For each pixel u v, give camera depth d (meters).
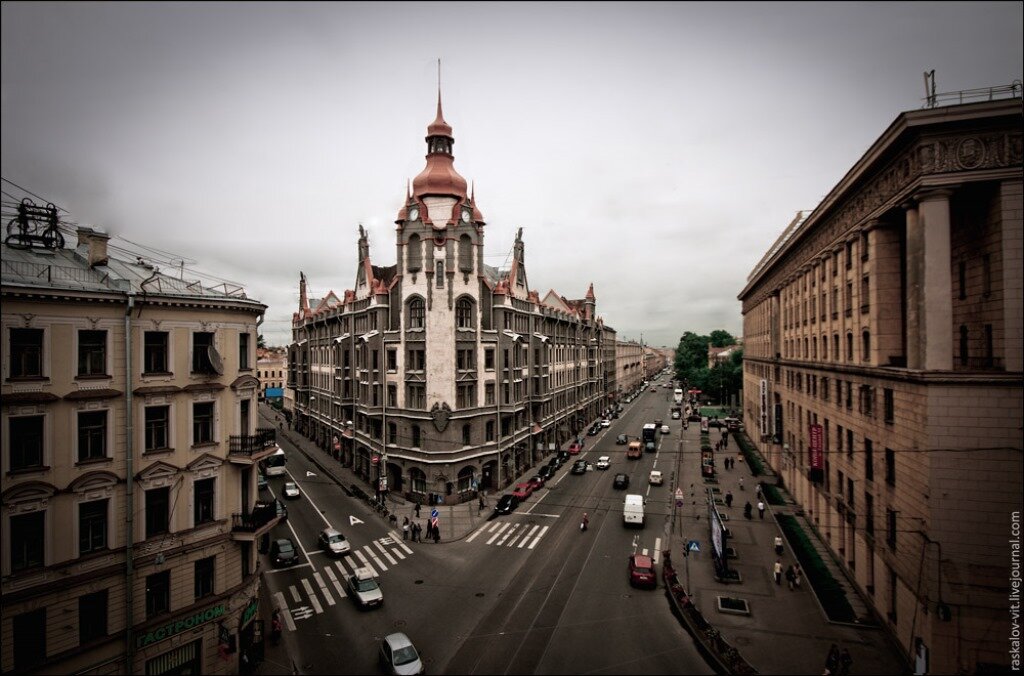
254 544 25.17
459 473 47.00
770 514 43.56
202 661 21.94
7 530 17.41
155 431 21.41
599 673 22.00
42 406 18.31
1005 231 20.17
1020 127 20.03
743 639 24.66
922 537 21.17
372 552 36.19
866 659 22.88
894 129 22.20
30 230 21.64
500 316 51.25
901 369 23.05
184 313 22.27
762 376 65.94
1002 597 19.72
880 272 26.92
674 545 36.94
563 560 34.28
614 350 120.56
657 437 78.69
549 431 68.06
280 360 130.75
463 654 23.59
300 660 23.42
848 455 31.62
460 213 48.00
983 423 20.12
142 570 20.45
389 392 50.31
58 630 18.28
